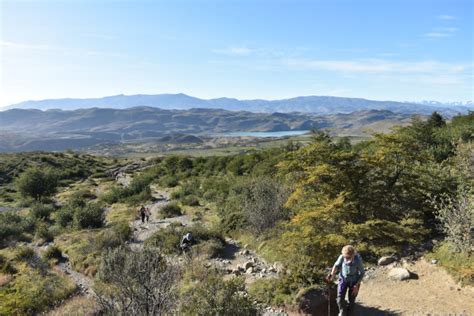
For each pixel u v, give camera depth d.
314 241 10.72
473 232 9.55
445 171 13.09
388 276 9.72
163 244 18.14
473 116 27.11
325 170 11.86
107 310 8.55
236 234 19.09
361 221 11.66
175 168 63.56
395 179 12.34
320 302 8.61
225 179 39.41
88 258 19.11
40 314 12.91
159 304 7.96
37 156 95.06
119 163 102.31
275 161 33.28
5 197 59.00
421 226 11.10
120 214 35.09
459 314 7.44
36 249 24.58
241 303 7.90
